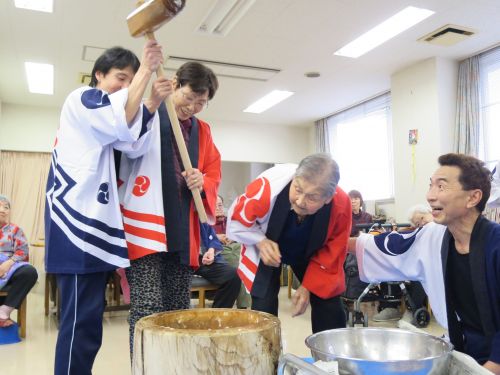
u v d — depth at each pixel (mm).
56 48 4984
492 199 2002
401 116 5754
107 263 1265
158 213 1419
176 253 1579
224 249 4305
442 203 1349
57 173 1291
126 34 4648
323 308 1687
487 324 1307
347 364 781
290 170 1619
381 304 4086
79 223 1247
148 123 1301
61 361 1232
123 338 3486
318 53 5203
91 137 1274
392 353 976
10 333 3385
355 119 7332
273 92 6621
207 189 1588
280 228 1590
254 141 8344
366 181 7098
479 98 5203
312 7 4148
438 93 5289
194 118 1691
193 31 4621
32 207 7020
